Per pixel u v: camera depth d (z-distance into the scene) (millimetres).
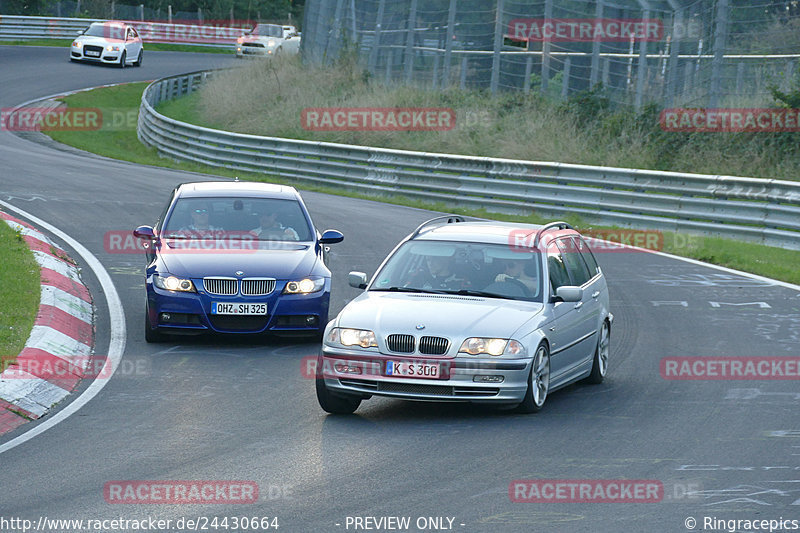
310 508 23125
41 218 71125
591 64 129000
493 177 91688
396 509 23094
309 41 167125
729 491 24562
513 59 135375
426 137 120250
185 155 119250
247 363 39531
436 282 34719
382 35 146750
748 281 60188
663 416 32250
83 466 26391
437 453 27766
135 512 22766
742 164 98312
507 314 32500
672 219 78625
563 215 84625
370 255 63656
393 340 31328
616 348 43312
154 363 39156
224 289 42125
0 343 37000
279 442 28828
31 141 123875
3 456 27344
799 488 24828
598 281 39250
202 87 168875
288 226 46906
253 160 111125
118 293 51219
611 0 120438
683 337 45312
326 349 31906
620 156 103812
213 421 31188
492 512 22922
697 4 114500
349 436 29578
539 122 114375
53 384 34844
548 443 28875
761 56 111000
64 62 184500
